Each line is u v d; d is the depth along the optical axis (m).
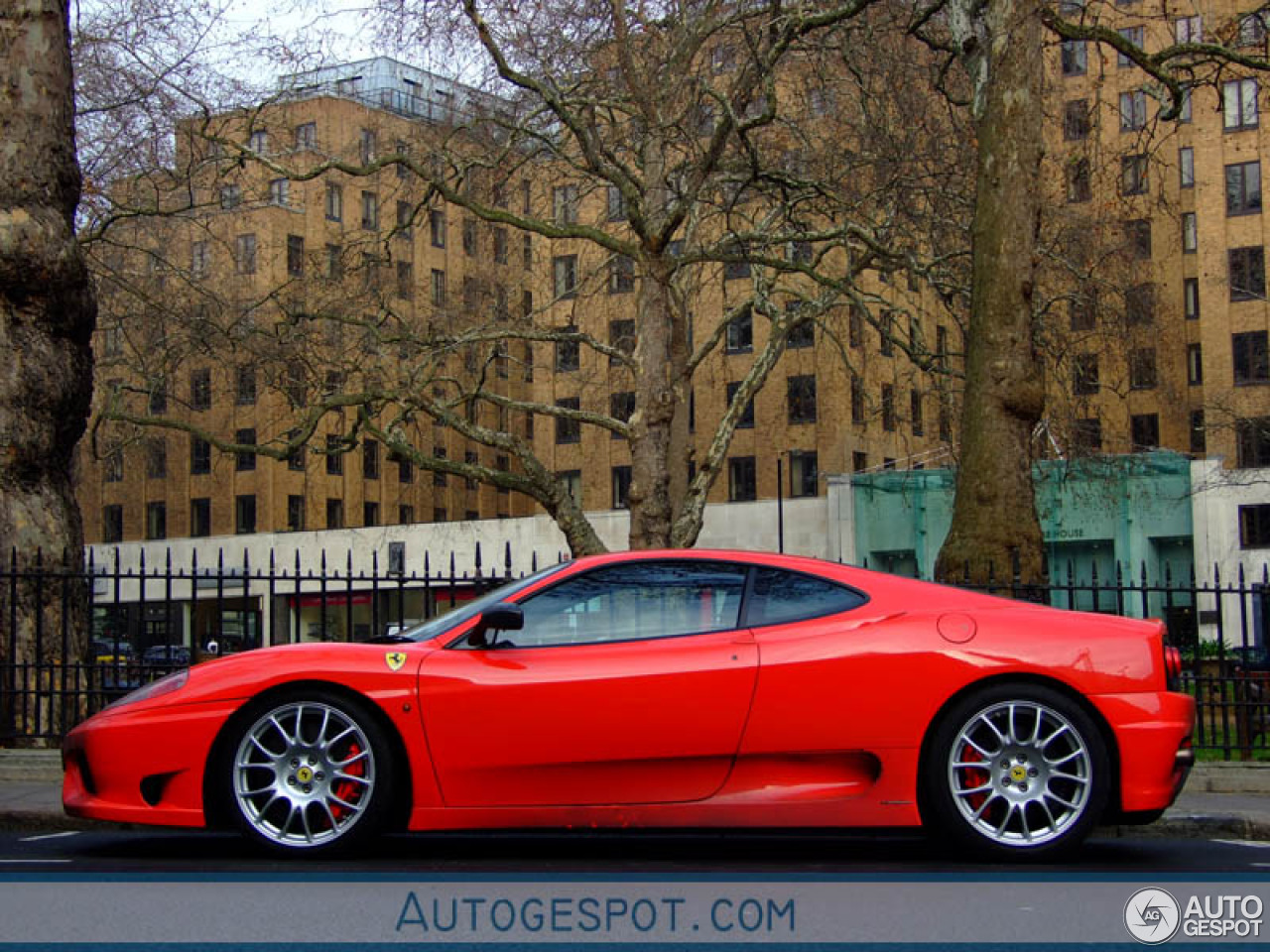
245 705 6.80
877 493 50.47
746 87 20.64
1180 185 54.09
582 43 20.42
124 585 61.56
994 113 14.30
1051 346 23.91
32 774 10.21
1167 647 6.96
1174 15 18.86
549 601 7.09
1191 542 48.50
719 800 6.78
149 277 27.56
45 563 12.77
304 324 26.20
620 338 31.20
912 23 17.39
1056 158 26.73
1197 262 54.44
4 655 12.52
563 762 6.75
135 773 6.76
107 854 7.18
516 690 6.77
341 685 6.81
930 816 6.79
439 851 7.40
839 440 52.34
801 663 6.80
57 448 13.10
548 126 22.42
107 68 23.36
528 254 28.73
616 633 6.99
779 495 48.00
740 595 7.06
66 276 13.02
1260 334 51.53
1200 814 8.64
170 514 65.56
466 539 55.16
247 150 22.53
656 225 20.58
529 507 74.62
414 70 23.06
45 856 7.11
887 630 6.88
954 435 27.56
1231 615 46.06
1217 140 52.50
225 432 62.88
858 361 46.97
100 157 24.09
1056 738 6.75
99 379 32.97
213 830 6.88
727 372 53.59
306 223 55.47
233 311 26.41
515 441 23.61
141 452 38.75
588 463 57.47
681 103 20.59
